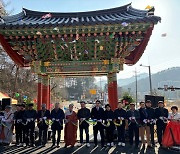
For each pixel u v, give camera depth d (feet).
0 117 36.63
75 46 36.58
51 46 36.73
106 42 36.09
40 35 33.24
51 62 40.34
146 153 30.37
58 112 35.19
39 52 38.11
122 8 43.06
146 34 34.12
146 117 33.96
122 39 35.01
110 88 40.98
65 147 34.04
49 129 40.47
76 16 43.39
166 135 33.06
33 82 134.62
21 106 36.29
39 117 35.32
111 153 30.35
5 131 36.22
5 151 31.60
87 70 40.14
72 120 34.88
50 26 31.17
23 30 31.94
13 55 40.24
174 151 31.45
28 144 35.40
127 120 35.45
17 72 118.42
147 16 31.14
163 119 33.99
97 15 43.06
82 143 35.50
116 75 40.91
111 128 34.40
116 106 39.78
